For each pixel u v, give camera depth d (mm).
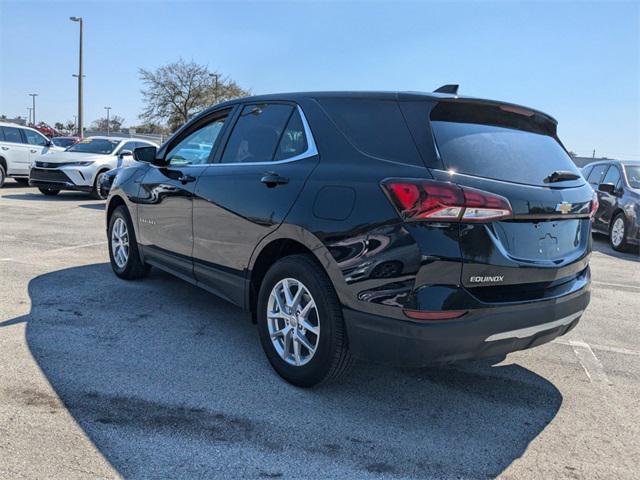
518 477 2611
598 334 4836
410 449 2812
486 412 3248
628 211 9680
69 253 6988
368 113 3232
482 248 2766
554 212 3064
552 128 3670
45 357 3670
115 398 3164
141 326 4379
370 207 2902
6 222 9531
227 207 3850
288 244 3496
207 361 3758
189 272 4461
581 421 3188
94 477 2447
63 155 13766
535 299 2986
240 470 2562
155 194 4863
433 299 2717
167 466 2559
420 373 3752
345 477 2555
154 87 44781
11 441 2680
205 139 4512
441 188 2705
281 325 3551
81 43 30438
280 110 3805
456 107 3119
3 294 5035
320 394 3354
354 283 2938
